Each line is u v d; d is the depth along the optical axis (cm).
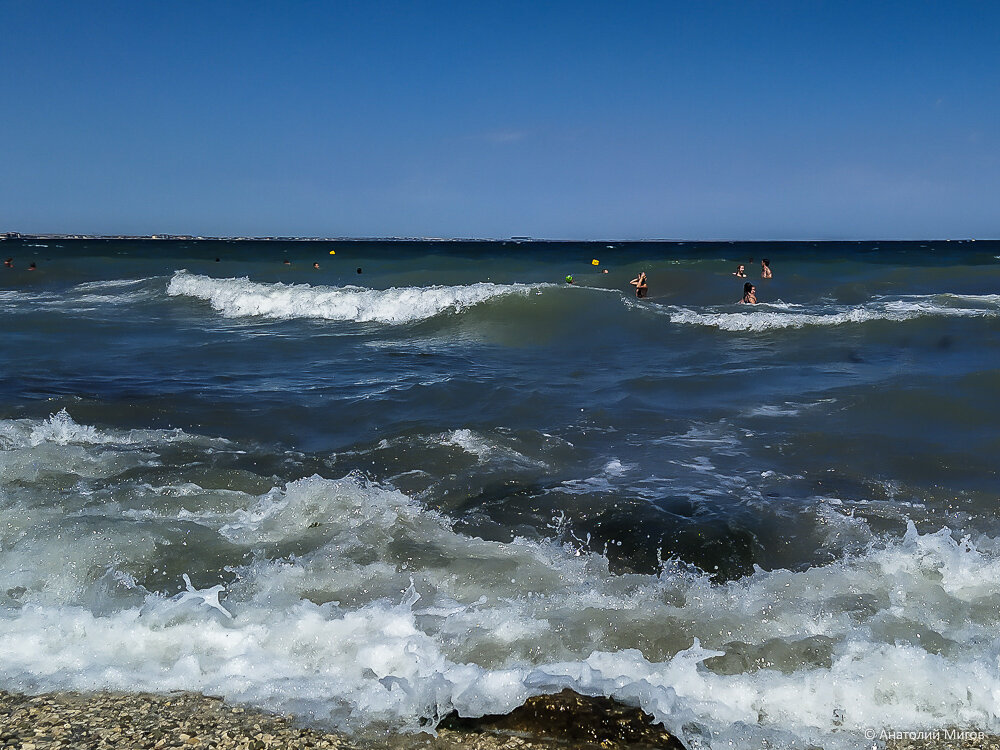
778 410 877
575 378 1066
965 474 658
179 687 359
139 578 462
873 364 1150
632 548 525
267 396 951
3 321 1625
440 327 1587
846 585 450
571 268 2941
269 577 464
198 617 412
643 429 805
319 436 783
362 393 969
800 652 376
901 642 385
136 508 566
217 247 7781
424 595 445
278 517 553
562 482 649
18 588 452
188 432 791
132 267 3006
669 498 612
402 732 329
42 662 378
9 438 741
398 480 652
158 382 1034
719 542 531
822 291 2097
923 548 492
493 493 623
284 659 381
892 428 798
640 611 423
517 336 1477
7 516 545
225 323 1680
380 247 9381
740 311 1738
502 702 344
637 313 1636
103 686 360
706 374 1077
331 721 336
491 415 860
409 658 379
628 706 340
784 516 575
